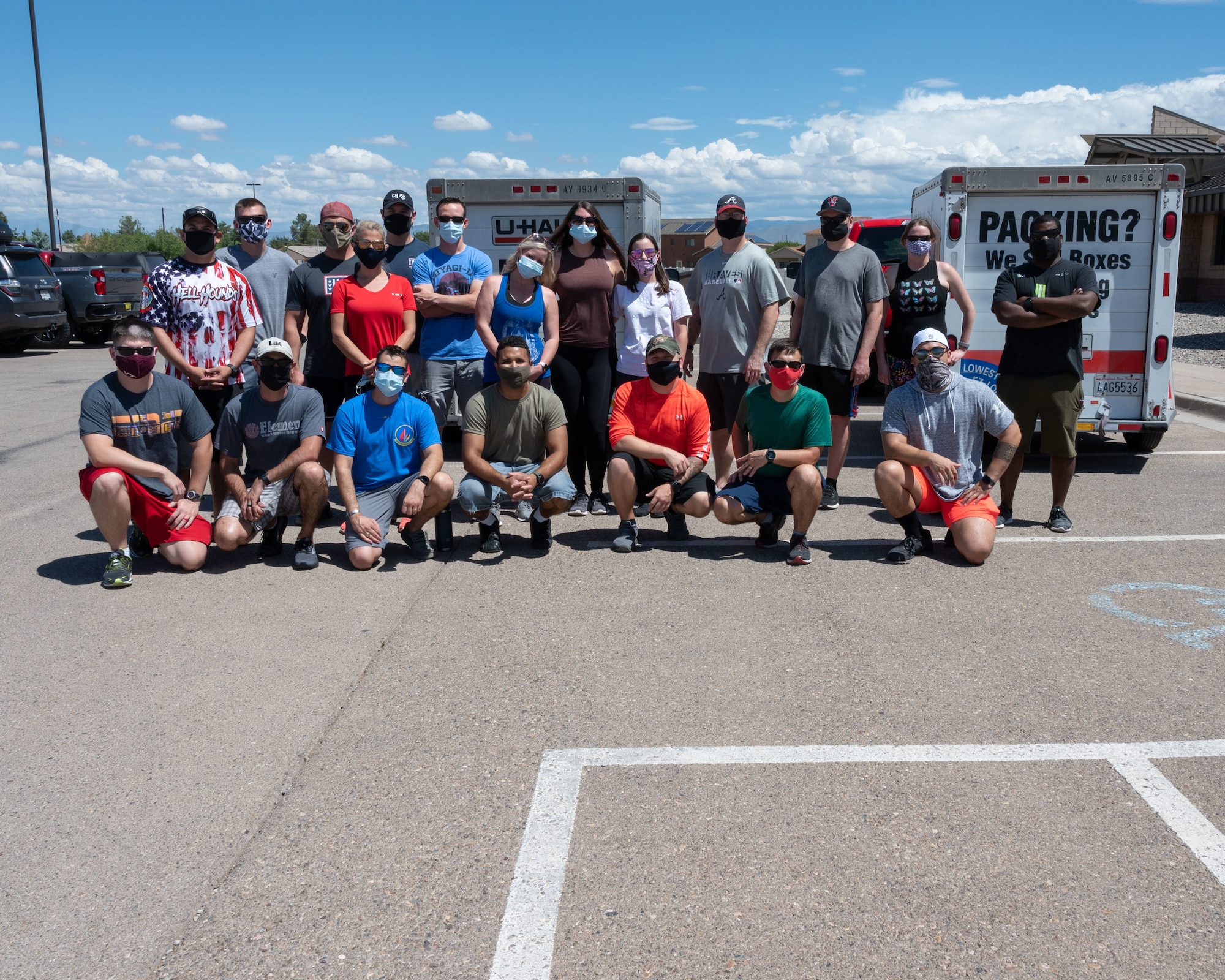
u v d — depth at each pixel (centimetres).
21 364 1791
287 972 245
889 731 365
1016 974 240
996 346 873
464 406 711
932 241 746
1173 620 474
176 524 566
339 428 577
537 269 631
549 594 529
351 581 555
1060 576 546
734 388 708
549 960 248
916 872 280
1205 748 349
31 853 297
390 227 703
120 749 359
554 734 367
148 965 249
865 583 539
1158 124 3259
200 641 462
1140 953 246
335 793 328
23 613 504
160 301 640
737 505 591
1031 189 852
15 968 248
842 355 710
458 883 279
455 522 705
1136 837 296
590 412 685
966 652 439
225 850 297
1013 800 317
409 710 389
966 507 579
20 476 866
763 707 386
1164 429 876
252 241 688
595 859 290
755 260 688
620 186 984
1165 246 854
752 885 276
